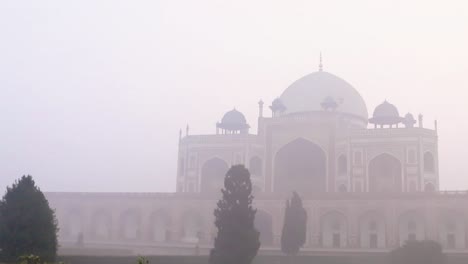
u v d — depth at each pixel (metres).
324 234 45.22
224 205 23.89
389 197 42.94
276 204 45.38
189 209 47.41
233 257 23.11
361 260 30.81
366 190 49.09
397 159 49.16
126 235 50.00
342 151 51.41
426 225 41.72
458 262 30.97
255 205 45.88
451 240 41.97
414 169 48.34
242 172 24.19
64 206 51.38
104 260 24.14
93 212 50.62
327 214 45.09
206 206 46.88
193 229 47.94
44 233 18.97
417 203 42.25
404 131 49.28
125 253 36.50
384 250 39.22
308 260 31.19
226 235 23.42
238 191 23.92
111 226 49.75
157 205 48.66
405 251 27.84
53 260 19.09
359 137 50.41
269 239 46.97
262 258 30.66
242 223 23.61
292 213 32.00
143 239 48.41
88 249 34.56
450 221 42.28
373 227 44.12
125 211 49.69
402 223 43.56
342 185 50.78
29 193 19.20
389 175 50.50
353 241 43.16
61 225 51.03
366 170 49.56
